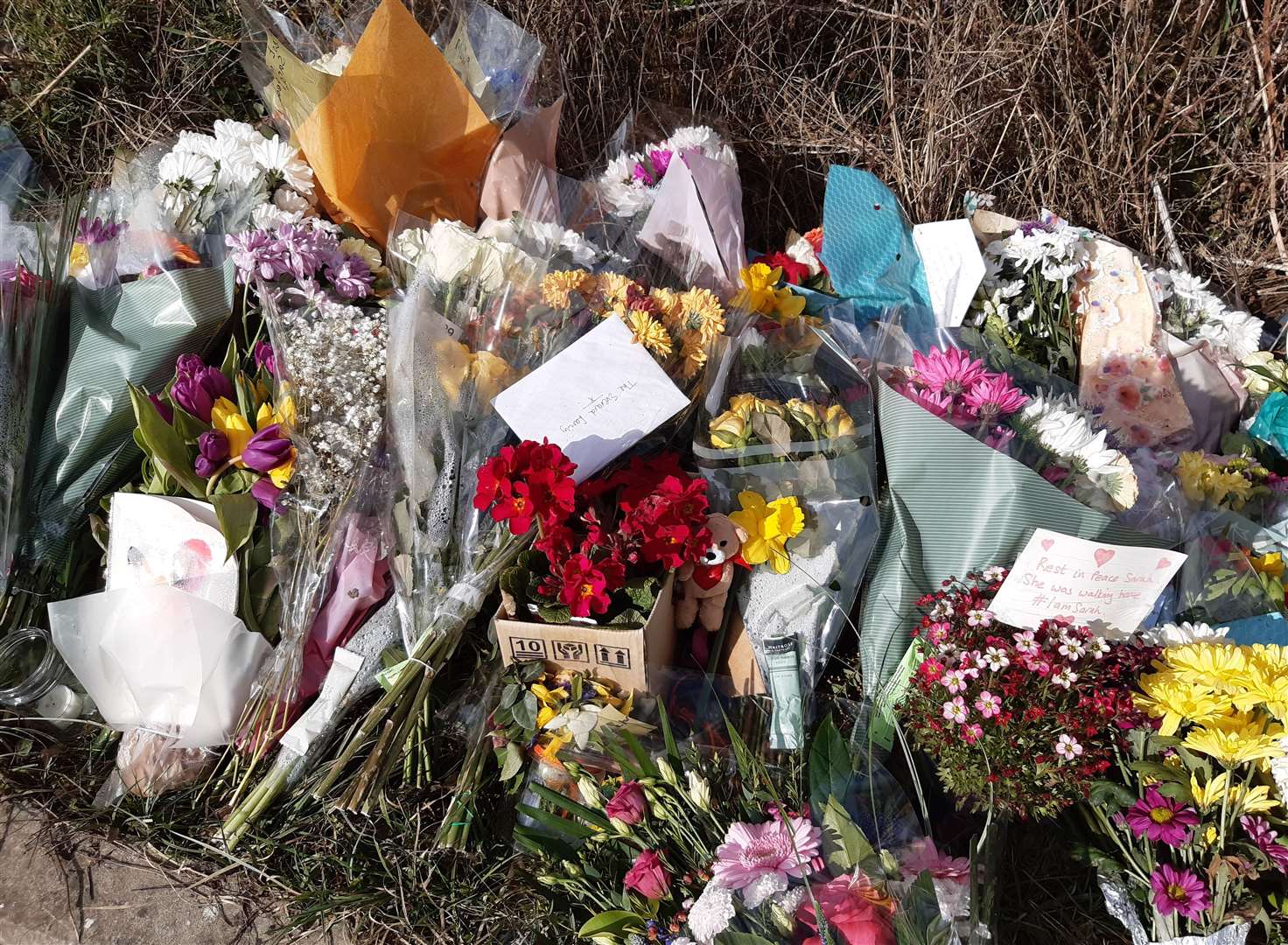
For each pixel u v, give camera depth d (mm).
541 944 1488
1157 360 2049
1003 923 1527
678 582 1678
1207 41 2689
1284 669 1407
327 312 1777
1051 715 1447
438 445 1684
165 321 1860
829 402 1815
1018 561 1548
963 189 2643
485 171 2260
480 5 2398
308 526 1671
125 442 1868
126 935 1592
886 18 2764
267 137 2299
